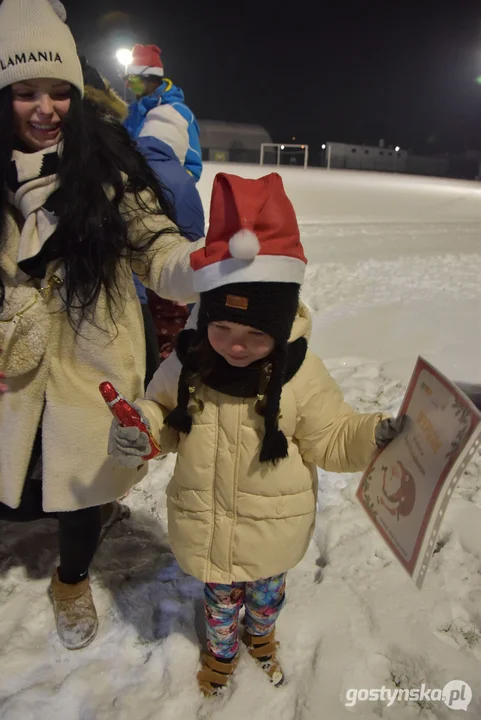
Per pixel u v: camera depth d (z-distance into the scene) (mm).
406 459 1546
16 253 1813
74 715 1872
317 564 2490
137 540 2586
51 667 2025
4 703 1879
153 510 2777
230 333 1530
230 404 1686
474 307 5770
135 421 1594
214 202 1549
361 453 1664
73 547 2086
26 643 2096
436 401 1479
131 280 1975
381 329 5086
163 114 3352
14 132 1766
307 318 1721
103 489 1985
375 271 7051
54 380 1896
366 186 18859
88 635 2084
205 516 1777
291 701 1919
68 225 1747
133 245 1915
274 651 2027
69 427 1914
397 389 3889
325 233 9703
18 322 1791
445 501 1390
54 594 2176
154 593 2301
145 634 2137
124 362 1961
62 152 1755
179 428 1693
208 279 1513
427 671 1986
